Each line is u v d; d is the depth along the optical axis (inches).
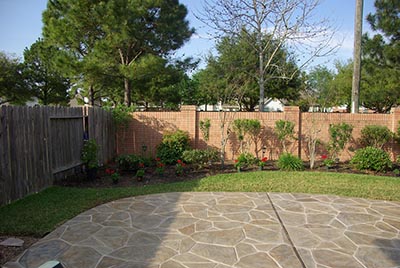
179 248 131.6
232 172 301.0
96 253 126.6
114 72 492.1
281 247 133.0
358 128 370.9
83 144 293.1
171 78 645.3
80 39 486.0
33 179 211.8
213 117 380.5
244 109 958.4
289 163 310.3
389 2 394.9
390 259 122.4
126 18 435.5
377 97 462.6
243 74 558.9
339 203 200.5
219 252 127.9
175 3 522.6
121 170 297.4
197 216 173.8
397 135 354.6
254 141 377.4
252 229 154.1
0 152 179.2
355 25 379.9
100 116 334.0
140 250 129.6
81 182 255.1
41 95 820.6
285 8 426.9
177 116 379.9
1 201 179.8
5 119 183.9
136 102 907.4
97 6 417.4
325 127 373.4
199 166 313.4
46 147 229.8
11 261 119.6
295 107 372.8
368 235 147.0
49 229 151.1
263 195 219.8
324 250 130.3
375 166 299.7
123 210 184.1
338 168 320.8
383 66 419.8
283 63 509.4
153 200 206.1
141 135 385.1
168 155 341.4
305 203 200.1
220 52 622.8
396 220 168.4
